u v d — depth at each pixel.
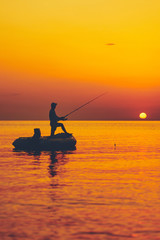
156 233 10.61
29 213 12.54
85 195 15.14
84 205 13.56
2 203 13.84
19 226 11.20
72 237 10.29
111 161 27.23
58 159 28.28
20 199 14.43
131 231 10.77
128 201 14.14
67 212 12.67
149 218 11.96
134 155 32.03
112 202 14.01
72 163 25.81
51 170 22.20
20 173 20.97
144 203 13.84
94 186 17.03
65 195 15.12
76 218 11.99
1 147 39.88
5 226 11.20
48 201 14.14
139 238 10.21
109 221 11.69
